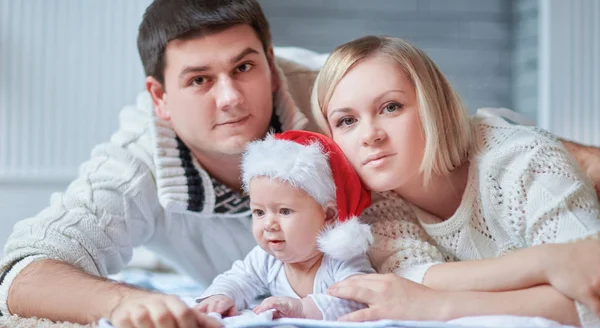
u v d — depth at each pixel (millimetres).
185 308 814
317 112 1128
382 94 1023
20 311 1081
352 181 1042
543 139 1064
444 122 1070
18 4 2658
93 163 1374
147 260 2498
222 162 1307
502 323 833
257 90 1254
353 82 1043
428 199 1131
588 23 2895
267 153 1007
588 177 1139
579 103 2898
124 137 1411
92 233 1250
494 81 3086
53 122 2688
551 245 911
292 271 1058
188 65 1233
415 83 1040
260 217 1016
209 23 1224
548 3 2900
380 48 1068
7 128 2664
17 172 2662
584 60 2898
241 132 1237
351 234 980
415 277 994
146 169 1359
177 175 1318
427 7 3064
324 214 1021
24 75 2672
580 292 863
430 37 3062
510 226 1048
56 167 2693
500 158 1059
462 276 951
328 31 3016
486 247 1107
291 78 1508
